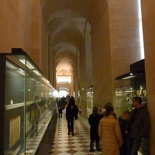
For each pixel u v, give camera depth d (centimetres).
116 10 868
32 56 902
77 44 2184
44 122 575
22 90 272
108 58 895
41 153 378
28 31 682
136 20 866
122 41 854
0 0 307
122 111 707
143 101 552
